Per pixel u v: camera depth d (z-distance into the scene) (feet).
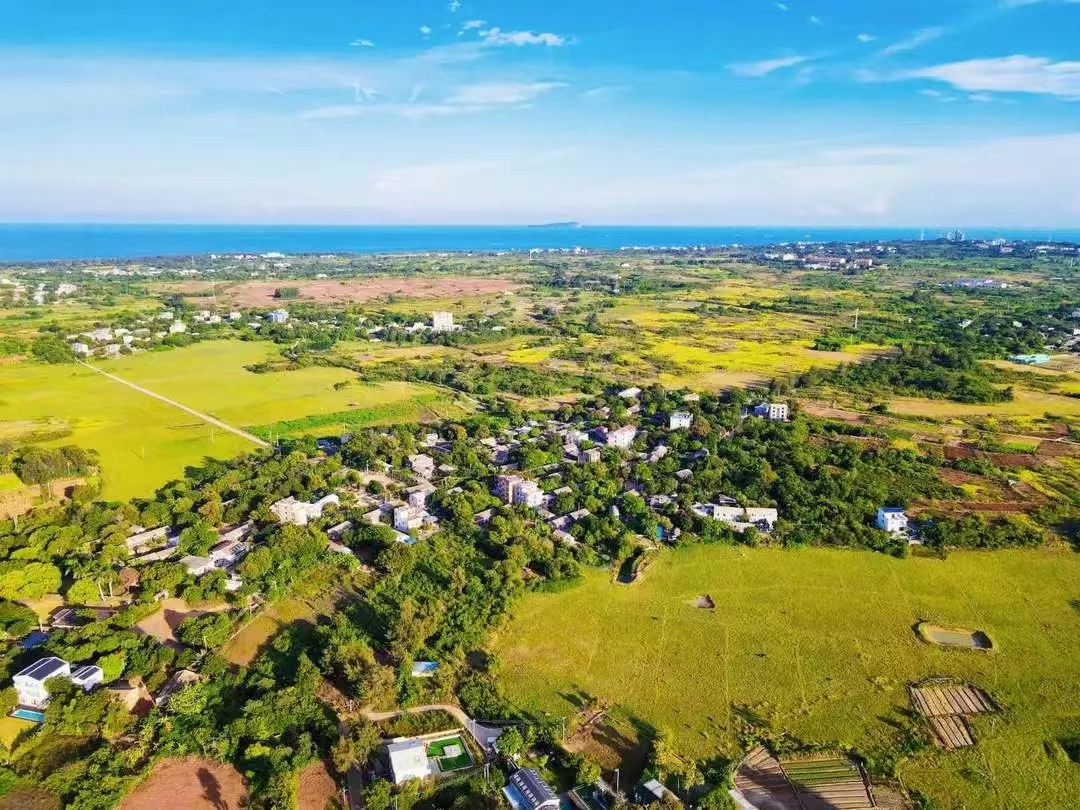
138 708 337.11
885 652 382.22
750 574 460.55
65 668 341.21
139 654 358.64
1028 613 417.90
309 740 306.55
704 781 294.66
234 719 323.78
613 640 391.65
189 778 297.74
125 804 284.41
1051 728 328.29
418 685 349.00
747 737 320.70
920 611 420.77
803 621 410.31
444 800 286.66
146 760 303.68
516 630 400.06
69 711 318.04
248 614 406.21
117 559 455.63
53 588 424.46
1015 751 314.55
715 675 363.35
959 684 357.20
